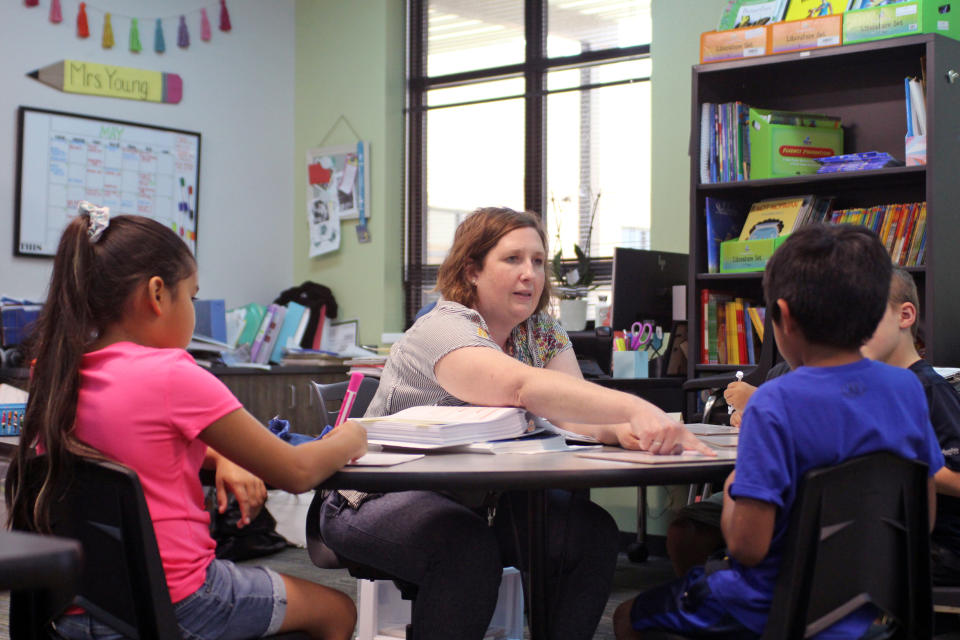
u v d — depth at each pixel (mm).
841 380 1201
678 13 4035
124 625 1122
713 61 3453
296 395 4309
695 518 2135
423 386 1697
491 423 1460
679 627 1324
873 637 1227
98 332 1280
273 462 1219
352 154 5188
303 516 3941
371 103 5160
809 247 1226
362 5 5195
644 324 3602
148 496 1214
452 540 1507
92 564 1158
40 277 4555
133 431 1208
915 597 1231
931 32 3055
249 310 4742
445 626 1501
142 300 1278
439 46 5219
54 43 4586
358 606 2525
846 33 3209
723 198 3564
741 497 1169
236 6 5188
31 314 3668
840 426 1178
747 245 3377
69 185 4621
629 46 4680
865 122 3529
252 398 4121
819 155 3443
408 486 1170
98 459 1135
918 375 1773
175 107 4961
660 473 1225
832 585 1138
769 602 1210
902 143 3451
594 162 4793
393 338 4645
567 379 1509
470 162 5152
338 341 5094
